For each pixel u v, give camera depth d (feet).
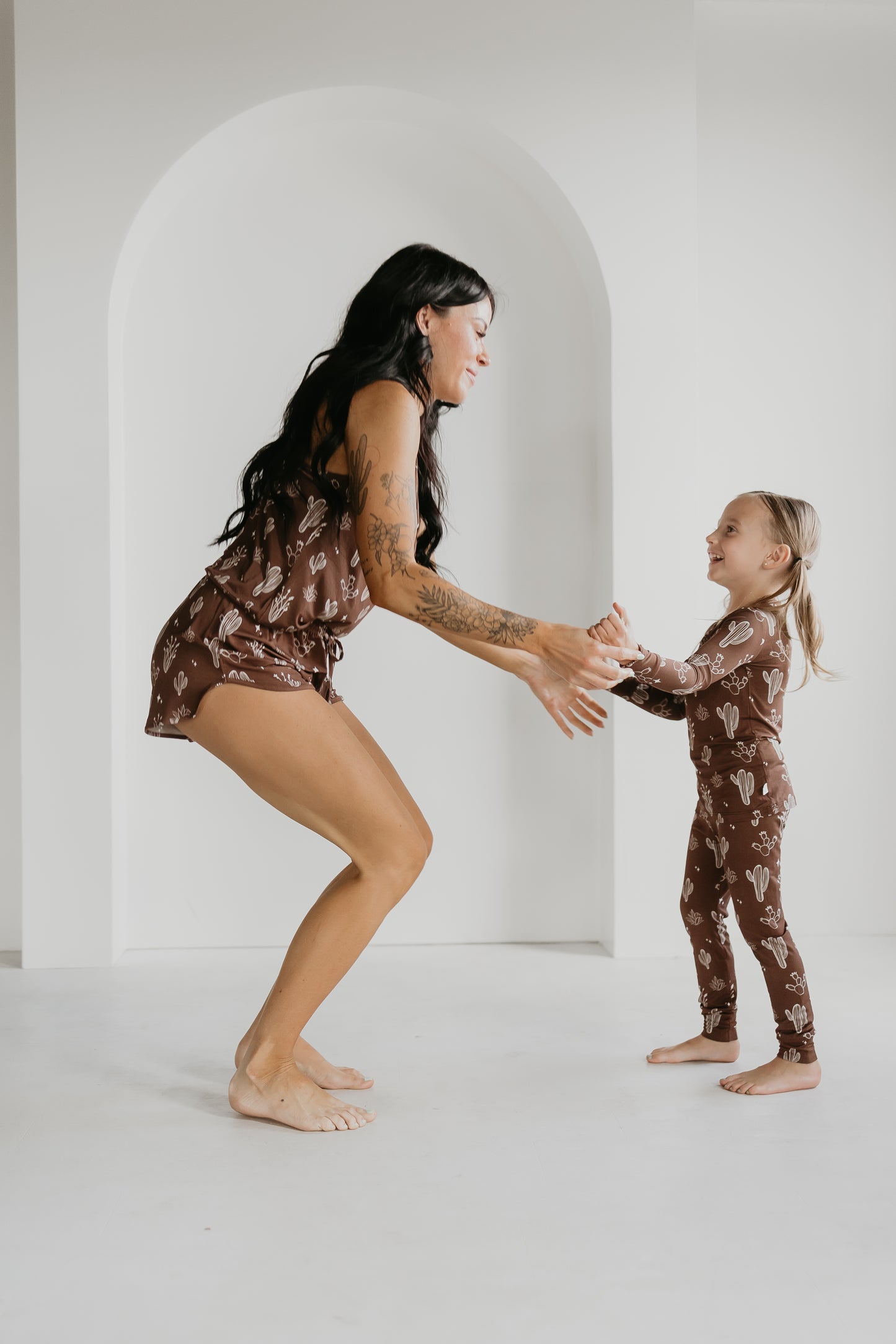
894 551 12.08
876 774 12.14
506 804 11.73
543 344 11.61
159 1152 6.30
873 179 12.05
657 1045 8.24
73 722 10.62
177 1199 5.70
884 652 12.11
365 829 6.57
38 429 10.54
